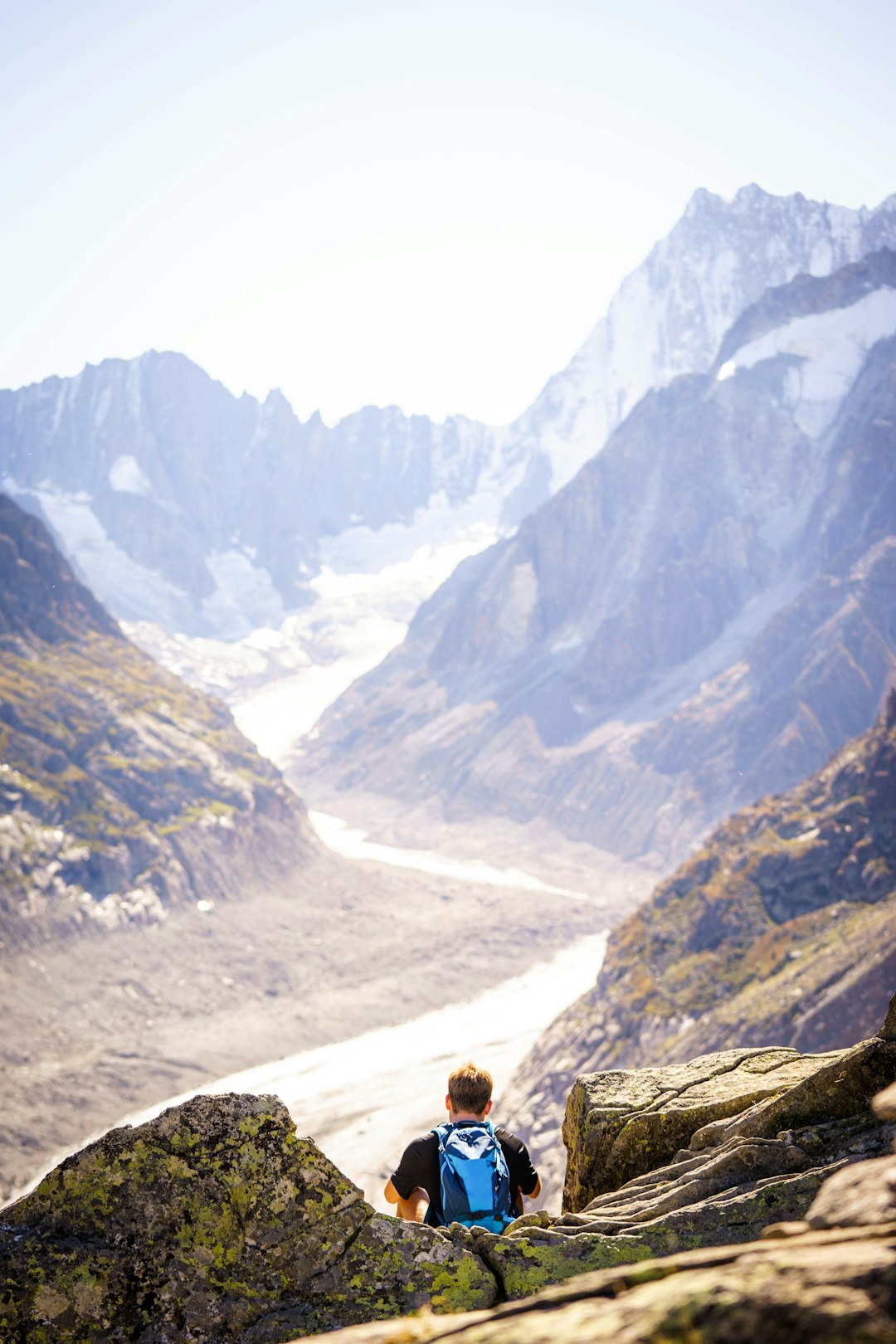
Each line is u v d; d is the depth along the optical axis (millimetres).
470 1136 6254
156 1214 4934
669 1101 7949
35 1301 4617
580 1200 8039
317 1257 4965
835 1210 2523
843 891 85812
